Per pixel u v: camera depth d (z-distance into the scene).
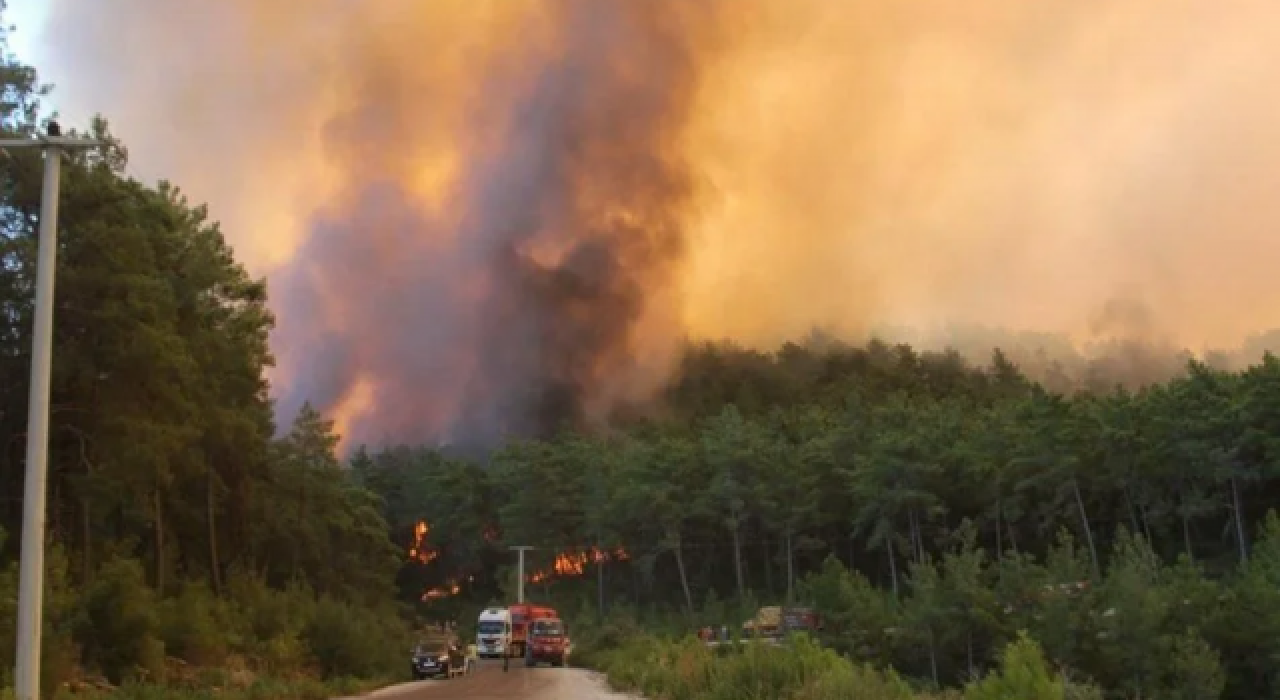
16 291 36.78
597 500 116.62
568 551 123.25
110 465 37.72
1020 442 95.50
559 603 120.31
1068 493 91.25
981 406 155.12
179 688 31.27
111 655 32.06
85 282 36.44
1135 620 58.03
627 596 120.94
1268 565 67.56
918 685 64.44
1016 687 15.80
